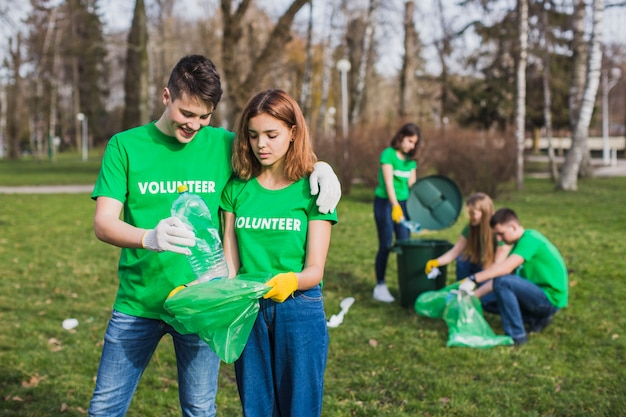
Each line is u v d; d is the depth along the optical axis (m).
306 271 2.39
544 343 4.72
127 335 2.48
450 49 21.81
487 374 4.15
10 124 45.00
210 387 2.57
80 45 26.17
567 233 9.75
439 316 5.32
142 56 19.97
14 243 9.62
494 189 15.21
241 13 18.28
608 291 6.18
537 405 3.70
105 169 2.45
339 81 31.58
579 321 5.23
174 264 2.43
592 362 4.34
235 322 2.28
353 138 15.83
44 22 26.89
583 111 16.78
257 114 2.37
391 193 5.90
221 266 2.46
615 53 25.16
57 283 6.91
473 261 5.45
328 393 3.91
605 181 19.95
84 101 61.22
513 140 16.75
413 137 5.97
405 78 24.27
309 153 2.49
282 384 2.51
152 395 3.91
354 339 4.92
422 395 3.90
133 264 2.47
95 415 2.47
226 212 2.60
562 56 25.98
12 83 43.28
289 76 30.41
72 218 12.61
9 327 5.22
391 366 4.36
